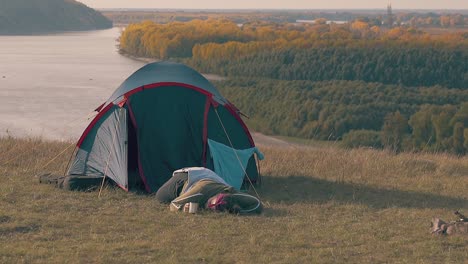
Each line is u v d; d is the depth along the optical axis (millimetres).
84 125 48500
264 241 8953
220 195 10602
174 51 140000
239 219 10117
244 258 8195
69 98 69500
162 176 12188
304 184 13094
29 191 11680
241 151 12750
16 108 59562
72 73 101188
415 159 16016
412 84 86750
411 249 8750
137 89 12516
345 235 9398
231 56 108812
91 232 9250
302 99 68375
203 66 109188
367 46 100562
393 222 10305
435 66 87188
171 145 12383
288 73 93312
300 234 9398
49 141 17391
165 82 12656
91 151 12508
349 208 11211
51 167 13898
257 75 96312
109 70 108500
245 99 74438
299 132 60156
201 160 12500
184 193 10820
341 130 59938
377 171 14578
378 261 8242
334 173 14195
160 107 12516
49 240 8797
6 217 9719
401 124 54938
